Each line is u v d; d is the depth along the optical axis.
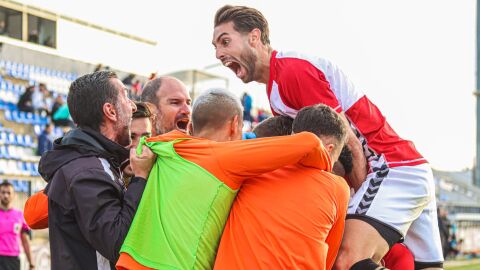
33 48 15.46
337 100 3.39
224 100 3.03
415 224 3.69
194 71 19.42
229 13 3.48
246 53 3.46
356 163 3.42
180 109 4.03
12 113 13.95
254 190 2.78
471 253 22.08
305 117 3.02
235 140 3.02
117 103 3.05
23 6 18.23
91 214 2.72
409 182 3.44
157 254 2.67
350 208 3.40
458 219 21.34
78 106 3.02
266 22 3.51
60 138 3.07
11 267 8.44
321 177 2.82
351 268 3.26
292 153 2.68
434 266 3.72
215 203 2.71
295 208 2.70
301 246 2.64
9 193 8.53
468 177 44.97
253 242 2.65
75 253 2.85
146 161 2.84
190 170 2.74
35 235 11.22
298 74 3.36
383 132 3.51
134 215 2.74
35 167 13.42
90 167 2.82
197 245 2.68
